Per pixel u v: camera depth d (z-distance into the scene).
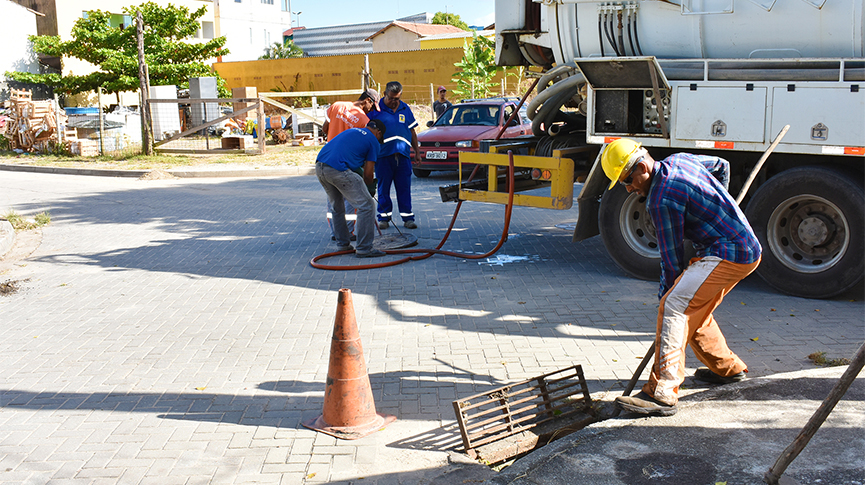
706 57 6.18
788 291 6.09
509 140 7.96
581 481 3.22
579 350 4.95
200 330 5.60
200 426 3.95
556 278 6.88
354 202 7.71
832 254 5.92
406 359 4.86
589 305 5.98
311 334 5.45
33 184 15.50
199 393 4.39
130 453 3.65
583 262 7.52
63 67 30.73
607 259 7.64
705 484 3.16
